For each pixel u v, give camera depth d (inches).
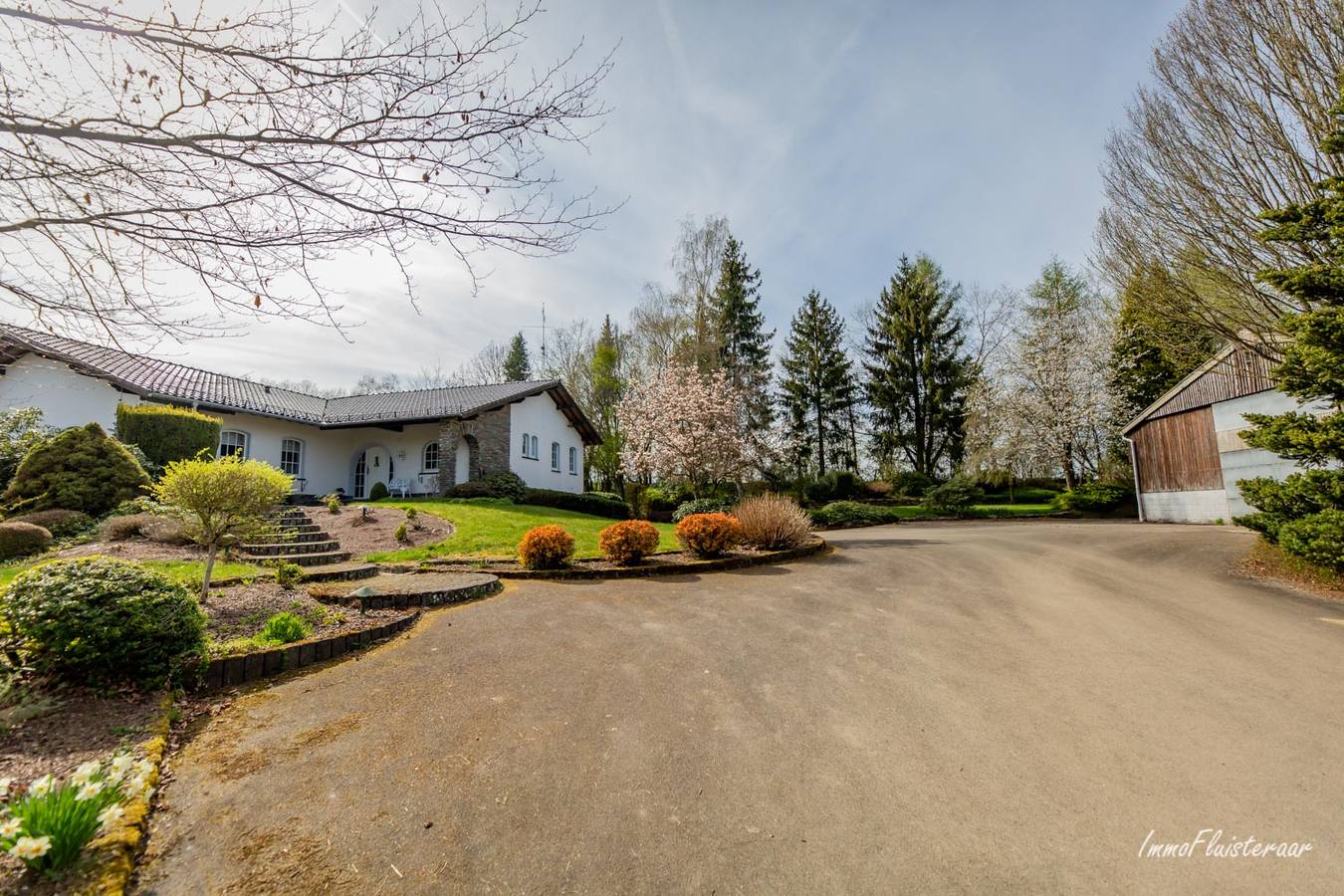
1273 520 321.7
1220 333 386.9
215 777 111.0
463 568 346.3
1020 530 634.2
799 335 1332.4
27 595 141.8
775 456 685.9
